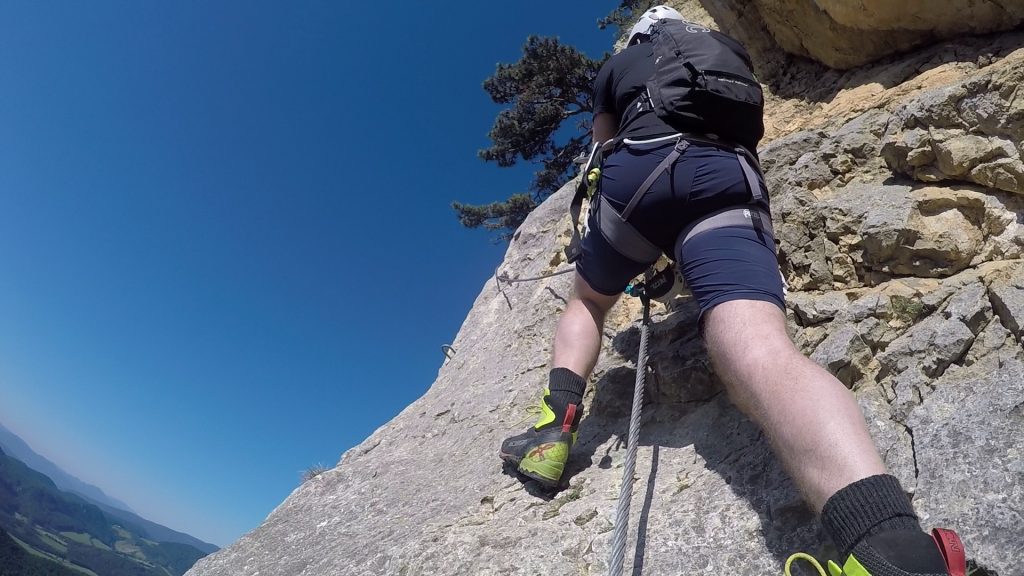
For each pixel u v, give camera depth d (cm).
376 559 218
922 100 242
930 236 213
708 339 165
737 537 166
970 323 180
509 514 213
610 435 238
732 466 189
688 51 205
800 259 246
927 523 143
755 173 192
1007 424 151
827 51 361
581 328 227
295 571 245
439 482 272
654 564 171
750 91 198
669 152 192
